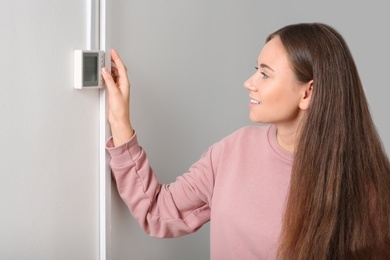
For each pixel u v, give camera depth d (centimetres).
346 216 131
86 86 130
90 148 137
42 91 119
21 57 113
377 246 131
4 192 112
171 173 175
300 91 128
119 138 138
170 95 168
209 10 182
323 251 128
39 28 117
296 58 125
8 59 110
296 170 129
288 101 129
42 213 123
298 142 130
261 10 210
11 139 112
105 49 135
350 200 130
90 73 131
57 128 125
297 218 129
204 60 183
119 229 152
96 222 142
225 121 200
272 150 138
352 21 264
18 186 116
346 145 130
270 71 128
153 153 164
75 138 131
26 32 114
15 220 116
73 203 133
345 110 129
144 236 165
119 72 138
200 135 187
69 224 132
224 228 141
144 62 154
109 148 138
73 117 130
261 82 130
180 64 170
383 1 277
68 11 125
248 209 137
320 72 126
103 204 142
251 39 207
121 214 152
